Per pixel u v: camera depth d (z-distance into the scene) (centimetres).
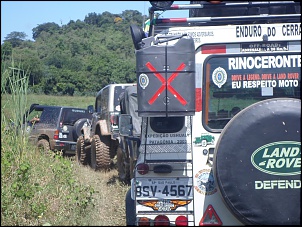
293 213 485
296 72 557
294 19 564
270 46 557
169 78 503
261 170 483
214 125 548
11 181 752
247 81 555
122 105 989
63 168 931
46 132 1565
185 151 540
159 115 506
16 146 861
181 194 535
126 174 1074
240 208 486
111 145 1280
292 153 484
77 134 1584
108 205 820
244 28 556
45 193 777
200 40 556
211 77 556
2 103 875
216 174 489
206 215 532
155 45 513
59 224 659
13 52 938
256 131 483
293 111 483
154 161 538
